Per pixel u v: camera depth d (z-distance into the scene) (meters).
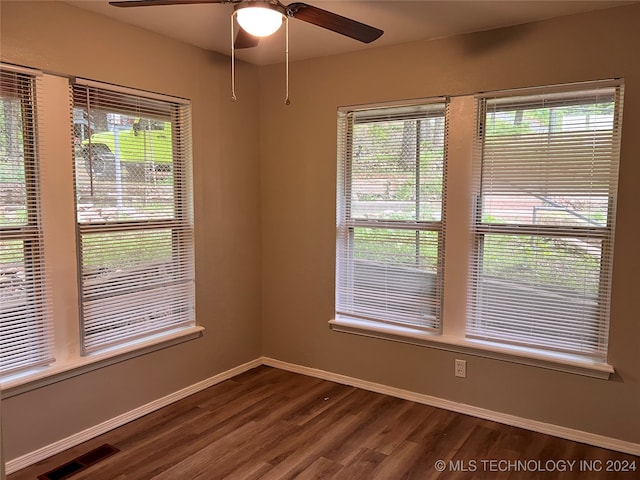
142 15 2.68
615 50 2.52
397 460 2.57
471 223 3.02
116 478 2.39
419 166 3.18
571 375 2.76
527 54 2.75
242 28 2.20
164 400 3.20
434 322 3.20
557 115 2.73
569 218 2.73
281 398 3.34
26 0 2.37
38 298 2.52
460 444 2.73
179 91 3.15
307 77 3.54
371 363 3.47
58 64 2.51
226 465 2.52
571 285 2.76
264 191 3.84
